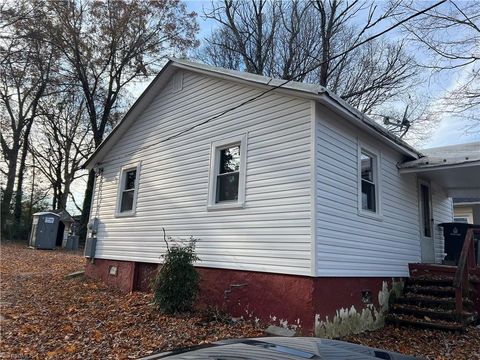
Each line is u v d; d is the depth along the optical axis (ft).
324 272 21.79
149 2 87.61
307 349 7.25
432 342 23.02
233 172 27.50
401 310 27.48
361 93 71.67
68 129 105.60
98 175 43.47
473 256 30.04
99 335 20.93
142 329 22.06
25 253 64.59
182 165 31.83
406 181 33.78
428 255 36.17
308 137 22.98
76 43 84.38
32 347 19.26
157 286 25.94
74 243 81.15
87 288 35.32
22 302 29.50
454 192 43.52
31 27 79.20
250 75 26.35
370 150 28.48
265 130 25.67
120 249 37.09
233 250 25.75
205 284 27.07
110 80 90.38
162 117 35.45
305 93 22.79
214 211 27.76
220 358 6.22
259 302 23.45
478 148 35.73
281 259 22.80
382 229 28.81
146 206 34.88
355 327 23.99
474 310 28.81
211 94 30.58
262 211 24.52
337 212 23.67
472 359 19.77
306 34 78.28
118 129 39.47
